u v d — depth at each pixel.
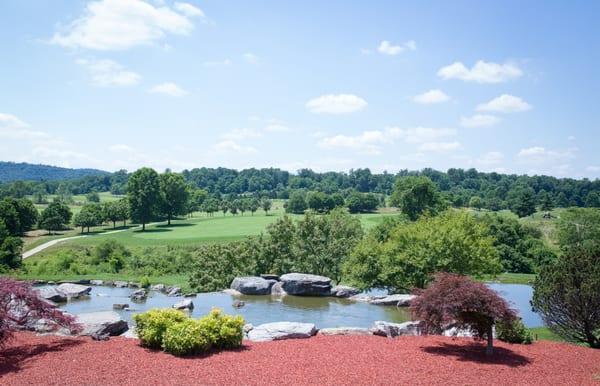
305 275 33.94
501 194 163.50
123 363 14.35
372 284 33.53
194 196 154.38
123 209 110.38
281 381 13.12
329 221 42.12
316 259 38.38
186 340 15.41
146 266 56.25
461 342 18.22
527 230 80.56
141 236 88.25
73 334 17.62
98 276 49.69
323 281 33.16
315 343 17.48
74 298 35.06
